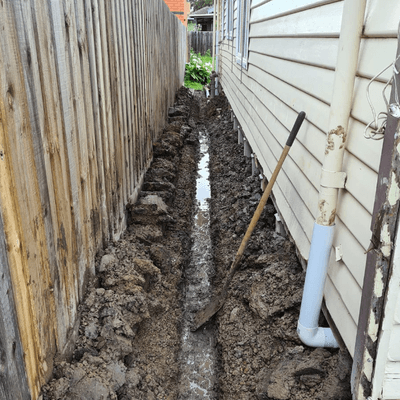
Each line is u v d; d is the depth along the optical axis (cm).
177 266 443
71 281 258
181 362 339
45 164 209
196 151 938
